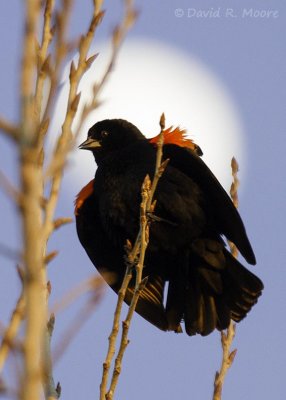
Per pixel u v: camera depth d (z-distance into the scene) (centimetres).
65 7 456
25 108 311
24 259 308
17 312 384
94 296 402
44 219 454
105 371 620
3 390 323
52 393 564
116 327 648
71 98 512
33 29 328
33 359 313
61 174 469
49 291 595
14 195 302
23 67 319
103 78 483
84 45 531
